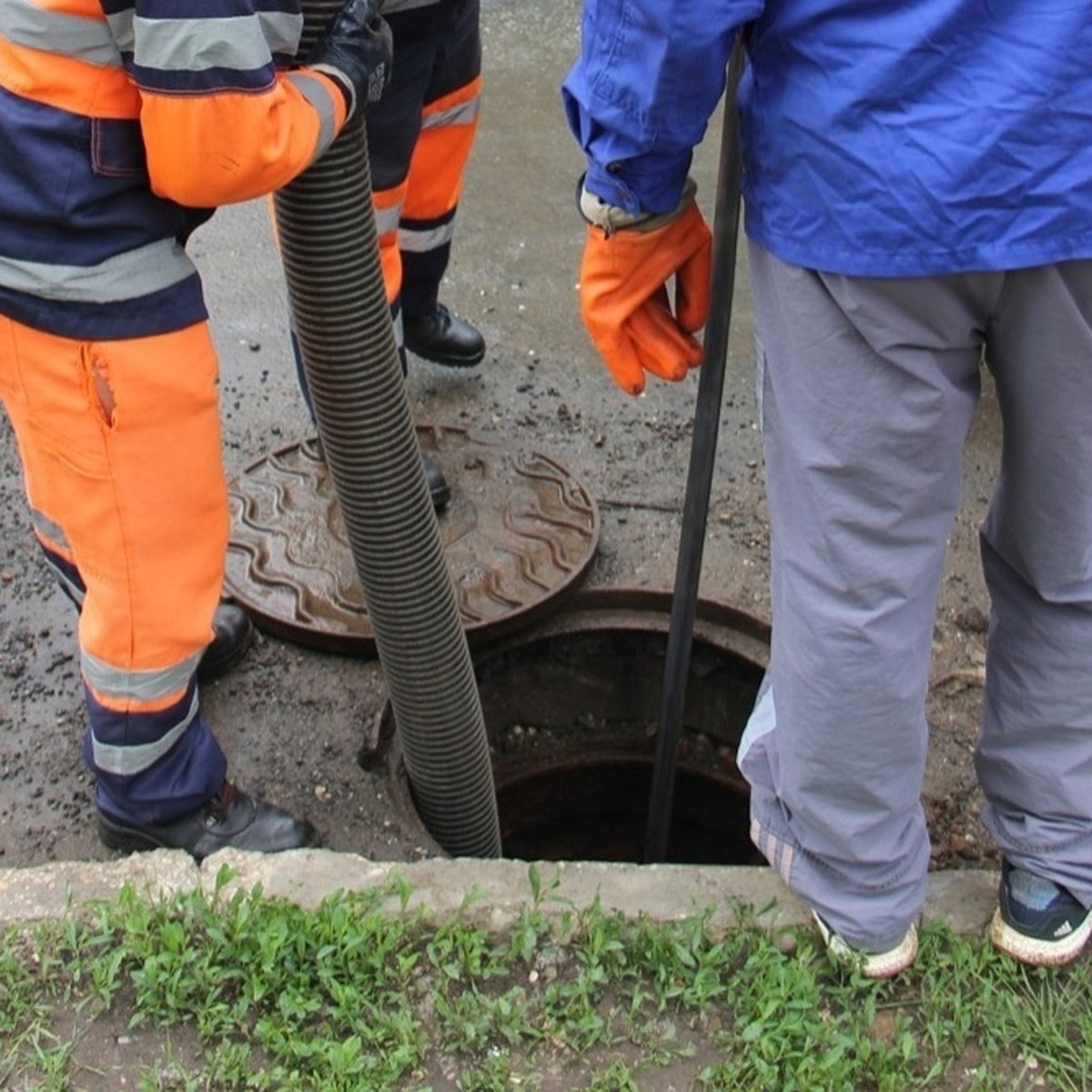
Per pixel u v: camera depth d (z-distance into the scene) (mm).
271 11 1933
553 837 3725
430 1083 2082
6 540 3402
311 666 3123
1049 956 2199
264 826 2703
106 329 2092
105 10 1878
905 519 1860
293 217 2232
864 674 1909
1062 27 1569
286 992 2150
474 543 3361
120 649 2371
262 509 3406
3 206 2010
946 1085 2105
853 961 2184
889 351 1751
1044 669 2066
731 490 3609
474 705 2775
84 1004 2156
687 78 1674
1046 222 1634
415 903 2283
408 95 2930
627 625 3328
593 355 4051
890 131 1636
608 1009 2180
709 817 3648
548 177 4797
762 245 1827
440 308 3844
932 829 2855
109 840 2688
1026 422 1848
